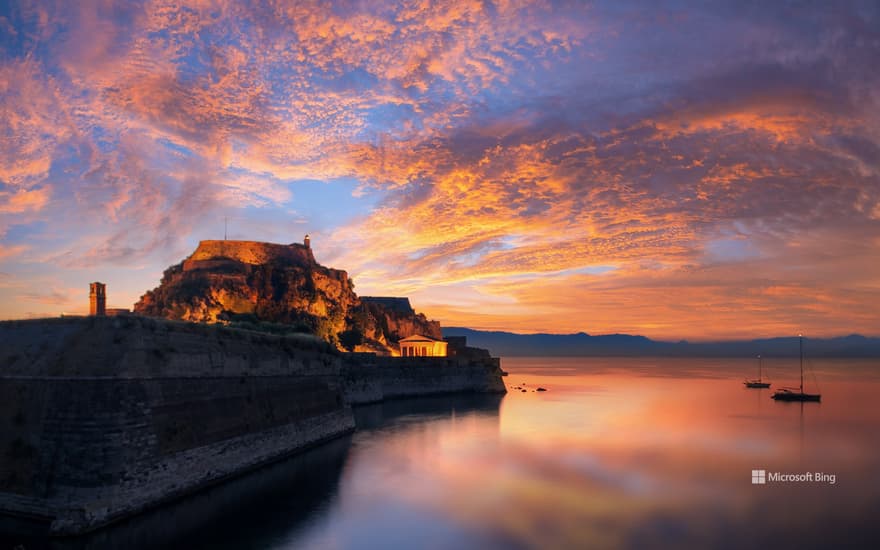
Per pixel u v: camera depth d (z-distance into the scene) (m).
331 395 66.06
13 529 30.56
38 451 32.47
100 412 32.38
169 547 31.56
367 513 39.00
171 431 36.78
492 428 79.88
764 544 35.47
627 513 41.12
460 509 40.75
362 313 152.50
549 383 199.12
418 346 148.50
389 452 59.41
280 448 50.75
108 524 30.77
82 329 34.94
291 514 37.66
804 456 63.03
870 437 77.44
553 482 49.41
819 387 188.38
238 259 142.50
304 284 138.62
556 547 34.09
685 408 115.12
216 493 40.09
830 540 36.22
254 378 48.94
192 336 40.69
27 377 34.16
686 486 49.06
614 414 101.44
